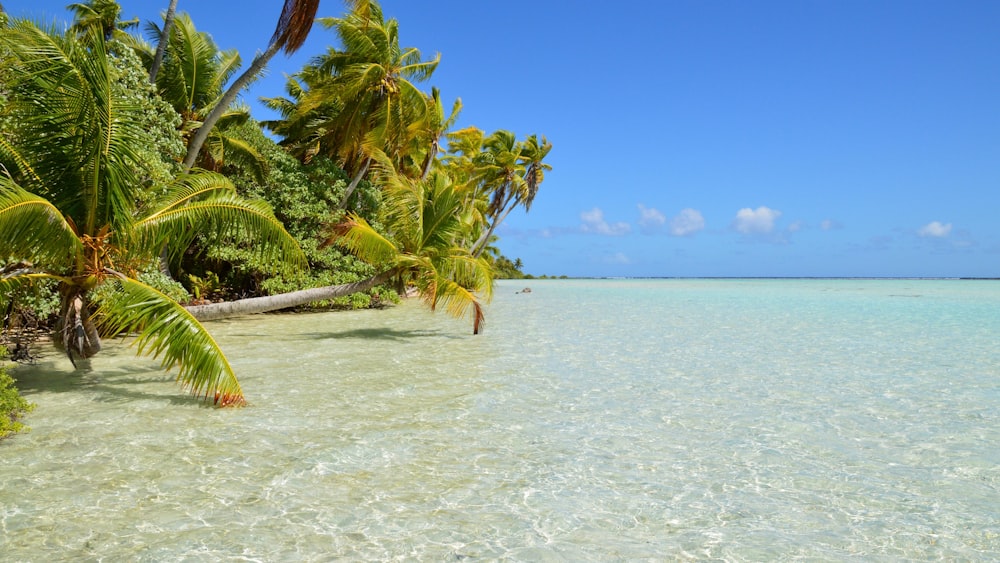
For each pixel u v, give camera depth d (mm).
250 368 10914
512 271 104500
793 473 5688
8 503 4703
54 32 7512
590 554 4051
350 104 24203
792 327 19453
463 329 18266
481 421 7406
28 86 7609
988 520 4652
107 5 21219
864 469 5805
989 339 16125
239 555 3936
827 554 4098
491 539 4250
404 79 24453
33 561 3805
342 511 4676
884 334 17484
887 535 4391
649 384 9805
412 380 9930
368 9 22250
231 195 9266
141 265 9414
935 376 10625
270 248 9695
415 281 16016
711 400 8680
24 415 7270
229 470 5516
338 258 23719
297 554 3969
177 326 7543
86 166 8156
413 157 31281
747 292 52531
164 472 5434
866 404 8469
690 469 5770
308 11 14656
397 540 4199
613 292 51562
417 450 6223
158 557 3887
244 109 23031
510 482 5367
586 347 14250
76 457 5801
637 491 5199
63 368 10289
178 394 8469
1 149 7852
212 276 22203
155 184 10523
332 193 23969
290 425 7070
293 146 28594
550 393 9070
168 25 17938
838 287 70750
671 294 47344
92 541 4090
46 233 7391
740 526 4523
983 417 7758
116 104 8219
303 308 24562
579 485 5320
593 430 7078
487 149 46938
